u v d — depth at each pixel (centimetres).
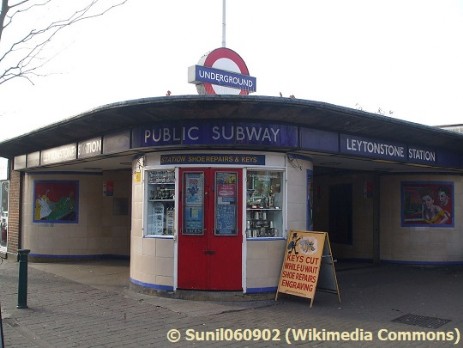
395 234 1509
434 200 1495
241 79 1196
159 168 969
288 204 983
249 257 937
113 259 1568
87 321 780
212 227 930
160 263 959
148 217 995
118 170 1562
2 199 1792
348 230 1614
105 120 987
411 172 1503
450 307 910
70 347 649
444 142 1302
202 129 917
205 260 929
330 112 926
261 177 969
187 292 934
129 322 775
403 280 1223
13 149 1513
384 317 827
